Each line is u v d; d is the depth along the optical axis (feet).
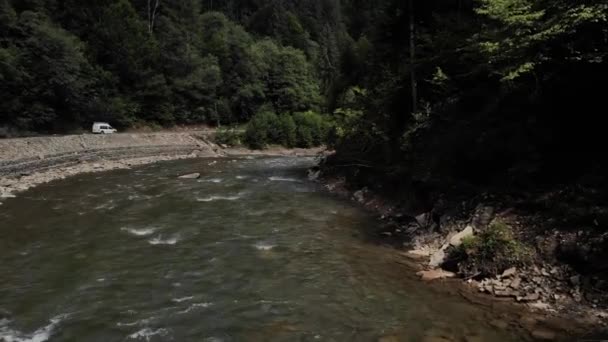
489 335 26.91
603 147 38.24
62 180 93.30
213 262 43.27
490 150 49.19
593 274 30.42
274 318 30.96
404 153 70.03
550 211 37.06
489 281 34.42
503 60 43.39
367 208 69.41
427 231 50.55
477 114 54.90
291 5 381.81
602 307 28.09
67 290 36.11
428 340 26.89
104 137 137.59
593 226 32.48
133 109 180.45
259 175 111.45
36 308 32.71
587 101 40.47
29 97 134.31
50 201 71.36
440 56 62.18
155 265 42.27
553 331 26.71
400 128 75.92
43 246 47.73
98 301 34.04
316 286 36.83
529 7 38.88
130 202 72.23
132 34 191.01
